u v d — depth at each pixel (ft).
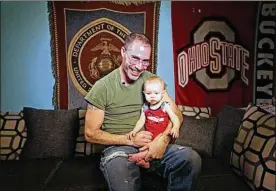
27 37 9.31
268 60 9.92
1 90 9.43
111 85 6.13
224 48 9.91
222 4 9.75
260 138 6.35
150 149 5.79
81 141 8.46
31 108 8.63
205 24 9.77
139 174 5.82
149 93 6.01
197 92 9.97
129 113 6.28
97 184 6.64
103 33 9.48
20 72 9.42
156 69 9.75
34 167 7.57
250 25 9.88
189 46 9.80
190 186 5.74
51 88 9.52
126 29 9.52
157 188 6.31
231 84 10.07
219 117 8.51
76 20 9.36
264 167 5.90
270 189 5.73
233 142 7.41
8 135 8.42
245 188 6.39
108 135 6.07
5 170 7.43
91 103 6.07
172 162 5.80
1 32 9.23
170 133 5.97
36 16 9.26
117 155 5.75
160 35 9.67
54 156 8.17
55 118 8.39
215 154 8.07
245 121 7.22
